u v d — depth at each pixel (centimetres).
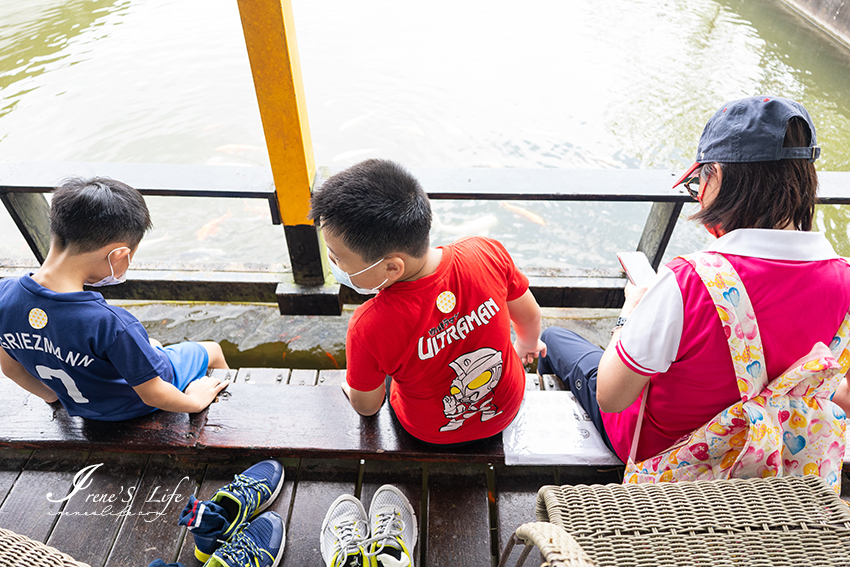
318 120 536
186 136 489
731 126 107
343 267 118
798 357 115
